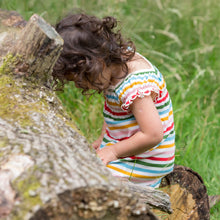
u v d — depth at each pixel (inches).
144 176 95.1
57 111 73.6
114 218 48.6
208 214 101.6
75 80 83.4
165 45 189.5
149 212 49.4
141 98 82.0
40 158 50.6
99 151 88.5
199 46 192.5
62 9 163.0
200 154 137.3
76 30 81.4
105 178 48.6
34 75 73.9
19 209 43.6
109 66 83.7
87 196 46.3
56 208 44.4
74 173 48.1
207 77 181.5
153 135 82.4
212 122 153.3
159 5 190.4
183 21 202.2
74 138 63.8
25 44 71.6
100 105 140.8
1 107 66.6
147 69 85.2
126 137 93.2
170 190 100.9
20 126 60.4
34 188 45.2
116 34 87.4
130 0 203.5
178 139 146.8
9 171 48.6
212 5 209.6
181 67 173.5
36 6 162.2
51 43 70.5
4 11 107.3
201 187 102.2
